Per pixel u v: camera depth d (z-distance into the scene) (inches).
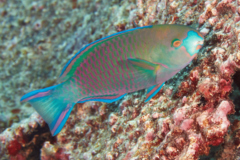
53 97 36.6
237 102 37.8
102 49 34.2
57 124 37.0
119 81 34.8
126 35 33.8
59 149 46.4
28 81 71.3
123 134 40.7
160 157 35.4
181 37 33.1
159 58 33.7
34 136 49.9
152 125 38.2
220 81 34.4
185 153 34.0
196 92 35.9
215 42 36.5
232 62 33.8
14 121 65.8
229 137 36.5
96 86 35.3
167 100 38.6
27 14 77.4
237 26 34.2
